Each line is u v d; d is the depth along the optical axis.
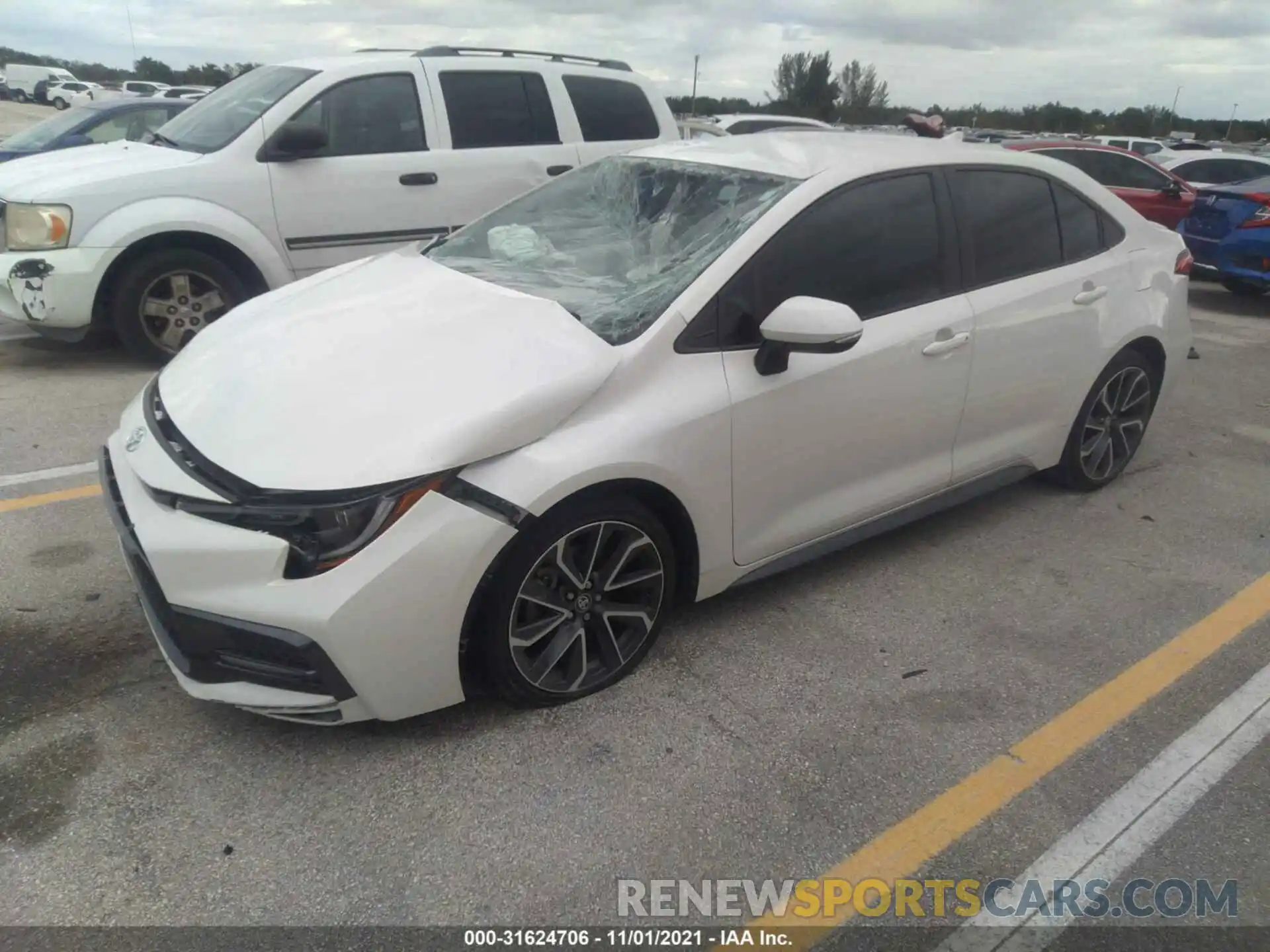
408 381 2.62
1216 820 2.58
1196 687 3.16
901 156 3.59
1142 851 2.46
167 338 5.90
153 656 3.05
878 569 3.90
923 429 3.60
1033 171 4.06
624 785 2.59
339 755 2.65
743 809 2.53
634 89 7.22
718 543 3.08
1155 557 4.10
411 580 2.41
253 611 2.37
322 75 6.05
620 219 3.54
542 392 2.60
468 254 3.66
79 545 3.73
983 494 4.11
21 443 4.71
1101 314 4.23
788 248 3.15
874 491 3.54
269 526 2.36
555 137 6.81
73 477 4.34
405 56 6.36
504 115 6.61
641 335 2.84
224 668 2.48
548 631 2.76
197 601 2.41
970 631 3.45
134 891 2.20
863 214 3.38
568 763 2.66
